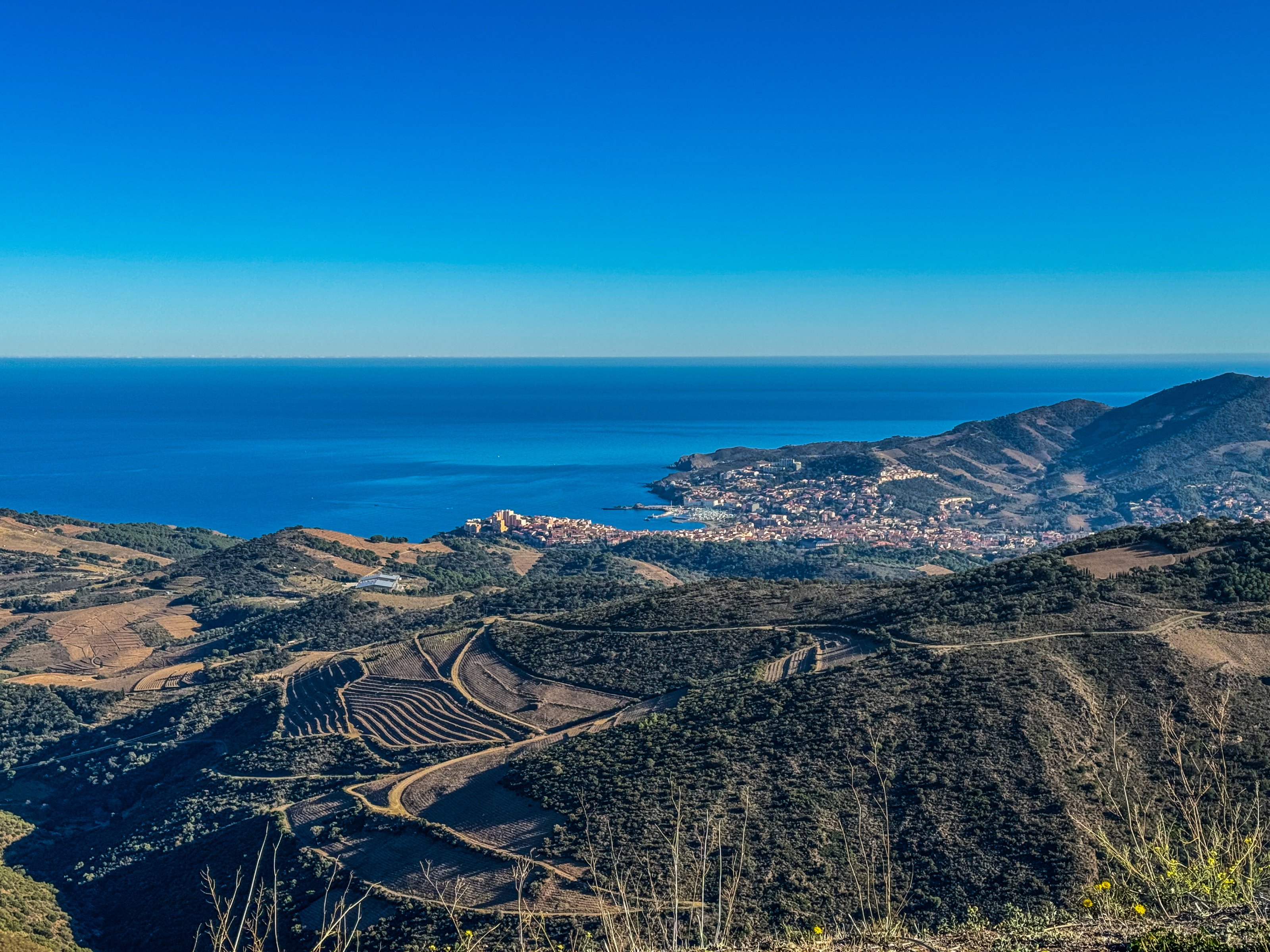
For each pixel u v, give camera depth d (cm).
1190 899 1291
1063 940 1205
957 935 1299
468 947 1848
